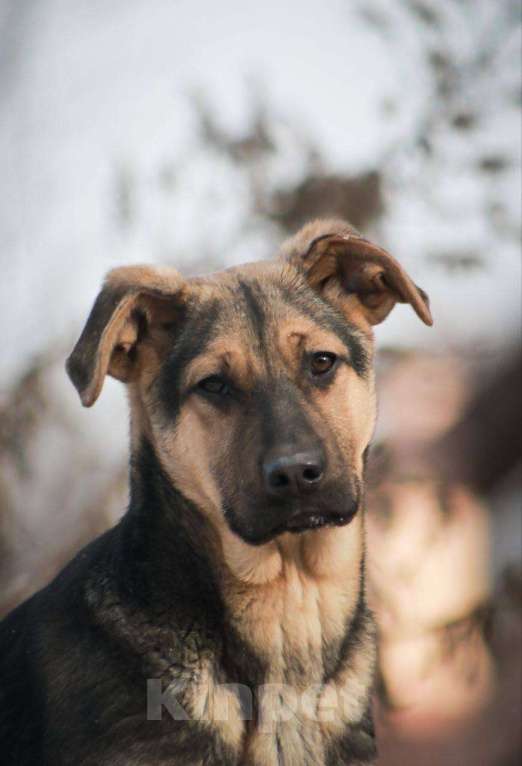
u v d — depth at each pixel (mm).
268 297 6184
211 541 5668
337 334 6141
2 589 9914
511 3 10602
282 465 5312
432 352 8719
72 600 5750
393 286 6422
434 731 8016
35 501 10414
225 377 5797
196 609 5547
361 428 6117
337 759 5645
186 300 6148
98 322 5773
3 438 10273
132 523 5844
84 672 5418
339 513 5539
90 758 5195
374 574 8852
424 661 8555
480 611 8422
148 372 6113
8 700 5695
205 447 5762
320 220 6898
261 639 5625
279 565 5645
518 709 4777
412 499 8672
